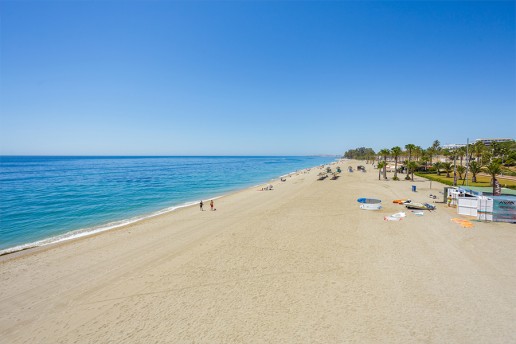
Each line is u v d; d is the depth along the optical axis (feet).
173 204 130.72
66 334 34.96
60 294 45.34
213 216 100.12
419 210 99.91
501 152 253.03
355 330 33.99
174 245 67.72
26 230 86.28
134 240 73.05
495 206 82.48
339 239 68.85
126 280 49.44
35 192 165.89
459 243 64.13
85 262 58.54
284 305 39.88
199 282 47.65
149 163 635.66
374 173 286.25
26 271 54.80
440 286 44.39
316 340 32.32
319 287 44.91
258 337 33.06
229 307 39.73
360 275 48.78
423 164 295.07
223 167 482.28
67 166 478.18
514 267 50.98
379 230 75.87
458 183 170.71
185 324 36.01
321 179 226.38
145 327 35.68
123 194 161.68
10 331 36.04
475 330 33.63
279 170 422.00
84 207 122.62
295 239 69.72
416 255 57.41
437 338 32.32
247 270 51.93
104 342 33.12
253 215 99.04
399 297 41.34
